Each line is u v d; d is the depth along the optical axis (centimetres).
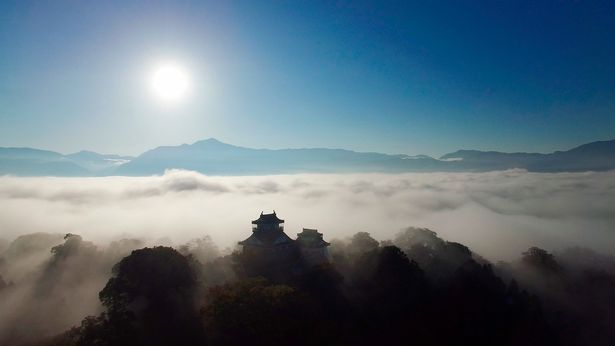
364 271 11438
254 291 8975
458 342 9488
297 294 9169
